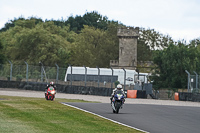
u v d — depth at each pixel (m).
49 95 78.94
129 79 159.00
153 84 176.62
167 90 159.38
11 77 143.12
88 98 105.56
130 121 48.56
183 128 44.38
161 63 184.38
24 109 54.53
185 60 175.25
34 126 38.53
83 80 152.75
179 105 90.50
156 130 41.38
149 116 56.28
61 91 133.88
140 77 165.25
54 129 37.25
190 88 121.25
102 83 154.12
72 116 49.97
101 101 92.75
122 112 60.88
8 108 54.44
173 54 181.50
